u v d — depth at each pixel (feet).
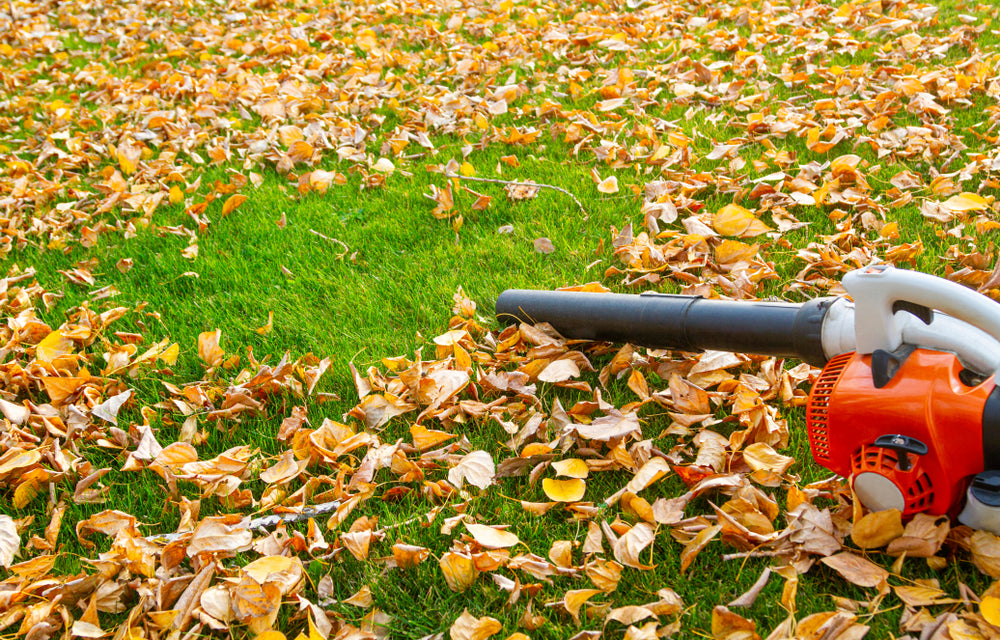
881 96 12.42
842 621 5.04
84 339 9.07
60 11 22.58
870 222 9.57
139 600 6.02
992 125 11.41
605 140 12.22
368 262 10.31
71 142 13.92
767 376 7.43
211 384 8.30
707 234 9.53
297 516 6.59
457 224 10.73
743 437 6.71
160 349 8.83
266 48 18.12
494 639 5.47
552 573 5.84
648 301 7.57
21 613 5.86
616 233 10.08
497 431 7.37
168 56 18.49
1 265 10.92
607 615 5.49
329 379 8.25
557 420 7.29
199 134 13.92
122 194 12.12
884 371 5.37
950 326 5.45
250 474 7.15
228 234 11.28
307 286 9.98
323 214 11.52
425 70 16.35
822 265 8.89
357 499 6.63
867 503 5.56
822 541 5.67
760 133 12.22
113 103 15.87
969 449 5.09
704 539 5.78
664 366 7.76
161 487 7.07
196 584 5.86
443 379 7.71
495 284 9.48
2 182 12.65
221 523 6.37
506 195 11.52
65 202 12.32
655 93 13.91
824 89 13.24
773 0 17.47
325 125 14.02
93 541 6.60
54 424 7.79
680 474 6.48
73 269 10.66
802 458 6.63
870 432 5.43
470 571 5.86
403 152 13.21
